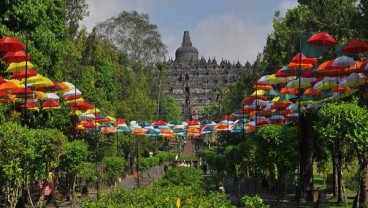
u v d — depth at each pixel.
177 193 19.75
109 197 19.48
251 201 17.14
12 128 20.59
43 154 23.47
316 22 49.38
